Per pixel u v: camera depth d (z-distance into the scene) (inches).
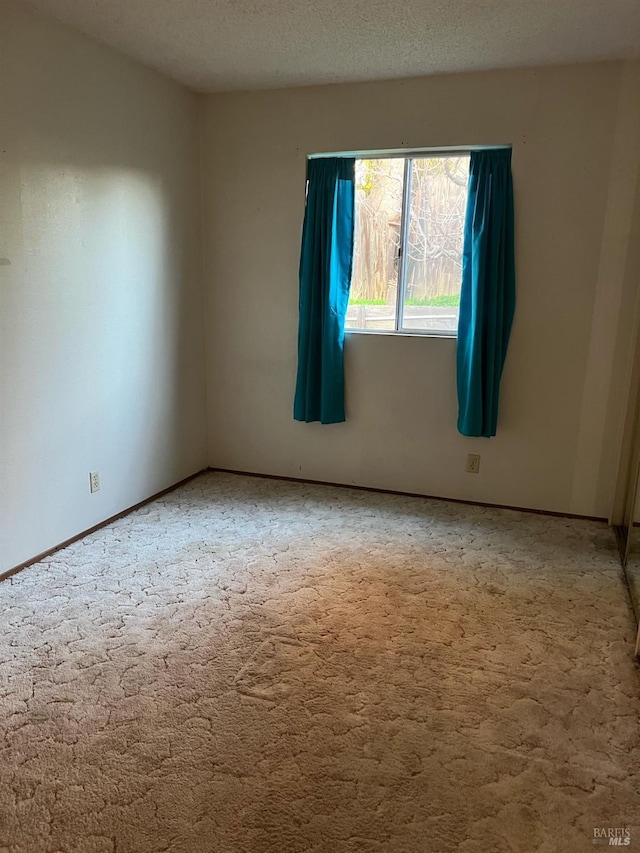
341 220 140.6
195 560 115.0
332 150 139.3
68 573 108.8
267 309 153.9
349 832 59.9
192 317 154.9
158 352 142.3
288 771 66.9
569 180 125.0
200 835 59.3
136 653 86.5
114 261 124.4
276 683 80.9
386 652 87.8
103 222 120.1
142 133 128.3
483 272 128.4
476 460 143.9
